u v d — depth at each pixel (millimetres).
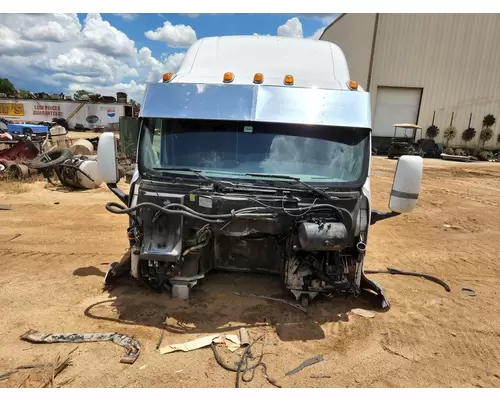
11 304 4359
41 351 3486
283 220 3779
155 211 3850
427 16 28469
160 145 4055
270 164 3984
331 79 4453
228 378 3238
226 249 4566
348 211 3797
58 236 6973
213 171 3965
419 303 4789
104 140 4184
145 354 3500
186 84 4145
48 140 15664
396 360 3605
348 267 4094
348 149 3977
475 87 29672
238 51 4762
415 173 3906
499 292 5250
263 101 4055
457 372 3477
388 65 29375
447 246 7297
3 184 11492
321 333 3965
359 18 29625
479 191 13570
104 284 4852
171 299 4465
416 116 30344
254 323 4066
